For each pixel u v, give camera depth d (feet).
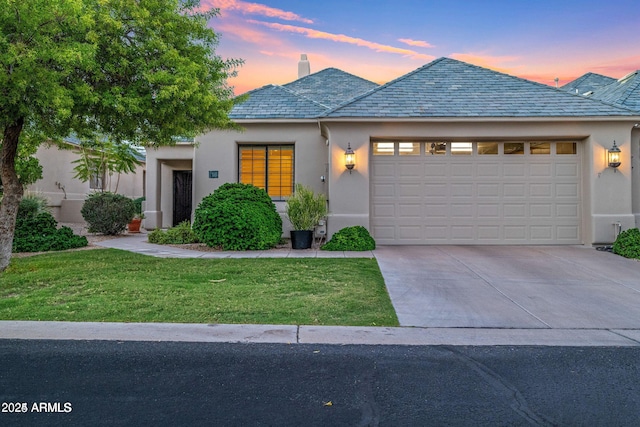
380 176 36.96
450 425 9.32
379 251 33.17
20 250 32.76
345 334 15.26
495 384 11.43
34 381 11.37
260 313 17.37
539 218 36.40
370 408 10.05
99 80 24.99
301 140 41.50
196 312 17.35
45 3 20.08
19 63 20.12
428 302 19.47
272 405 10.16
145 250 34.17
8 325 15.66
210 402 10.27
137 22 24.88
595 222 34.76
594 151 34.91
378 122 35.53
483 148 36.78
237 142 41.91
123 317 16.65
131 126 27.48
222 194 35.24
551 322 16.87
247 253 32.50
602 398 10.64
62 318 16.47
